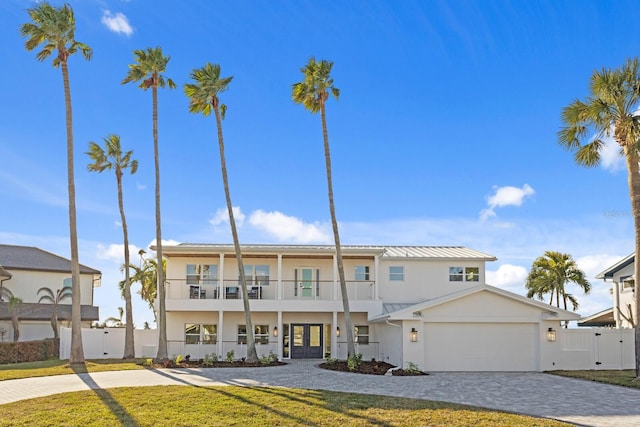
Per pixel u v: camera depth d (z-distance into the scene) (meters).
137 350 28.69
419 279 29.33
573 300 34.50
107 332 28.70
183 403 12.16
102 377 17.41
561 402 12.84
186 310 27.05
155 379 16.80
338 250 23.53
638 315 17.73
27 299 34.06
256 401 12.38
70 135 22.78
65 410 11.45
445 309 21.19
